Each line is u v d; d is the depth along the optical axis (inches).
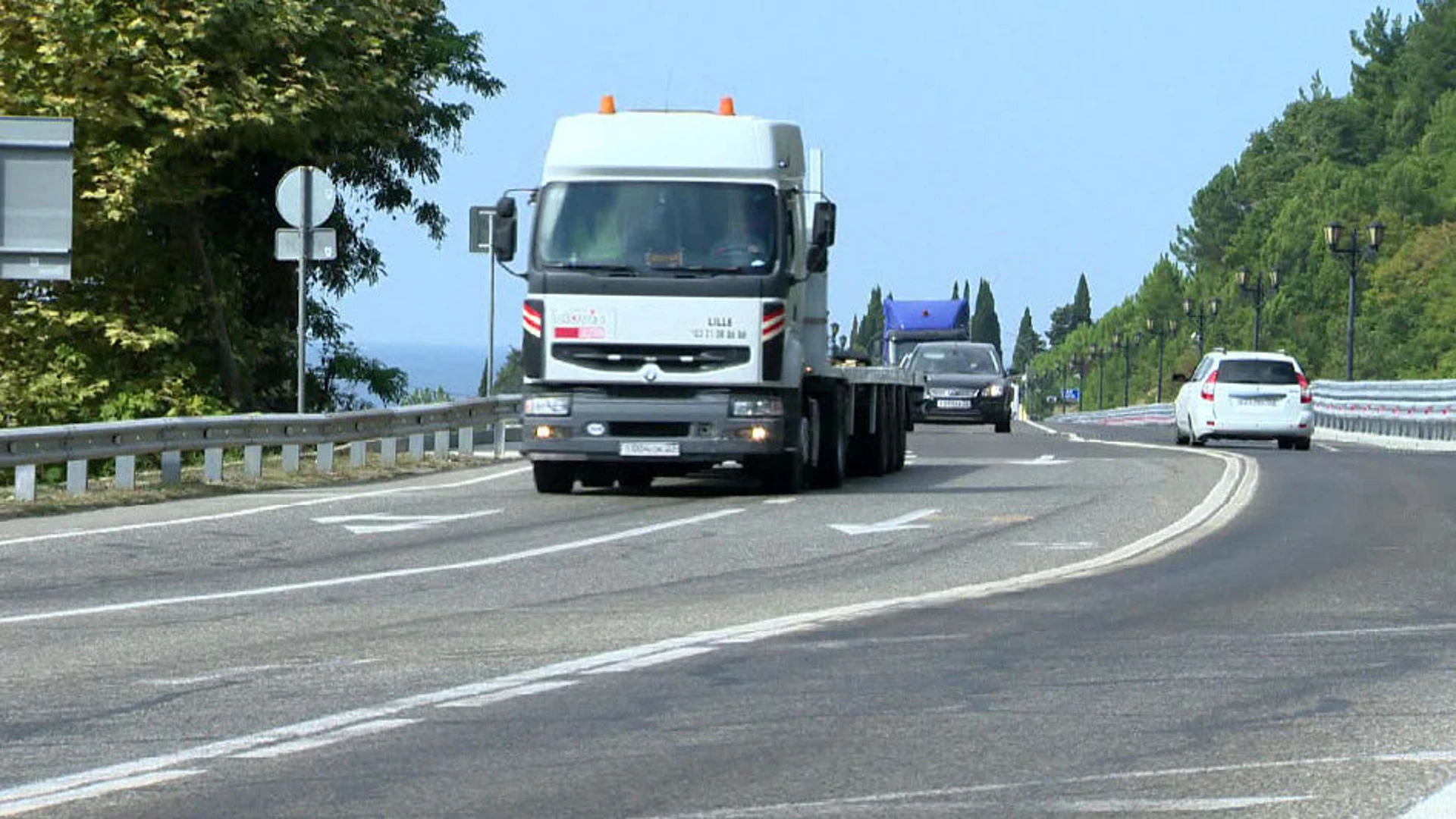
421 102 3580.2
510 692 831.7
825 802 612.7
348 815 595.8
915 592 1235.2
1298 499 2017.7
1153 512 1845.5
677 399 1952.5
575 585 1277.1
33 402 3159.5
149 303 3363.7
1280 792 626.8
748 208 1948.8
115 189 3093.0
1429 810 599.8
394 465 2463.1
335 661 930.1
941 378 4527.6
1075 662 924.6
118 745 715.4
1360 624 1070.4
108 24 3107.8
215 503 1909.4
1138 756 690.8
